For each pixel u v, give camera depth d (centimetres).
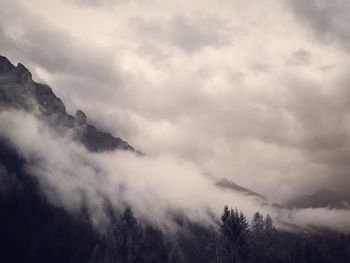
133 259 10862
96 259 12525
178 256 15250
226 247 5331
